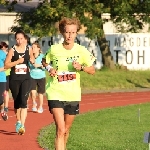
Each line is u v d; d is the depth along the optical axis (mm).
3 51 19219
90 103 28219
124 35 47625
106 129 17750
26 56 16219
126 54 47625
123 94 34531
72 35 10969
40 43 46219
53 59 11188
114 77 41156
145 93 35406
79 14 40344
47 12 39344
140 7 43906
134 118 20828
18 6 61469
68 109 11211
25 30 41750
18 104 16312
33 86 22578
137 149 14094
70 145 14461
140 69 47656
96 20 40625
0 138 15570
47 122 19438
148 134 10031
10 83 16312
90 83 39125
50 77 11227
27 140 15258
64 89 11102
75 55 11133
